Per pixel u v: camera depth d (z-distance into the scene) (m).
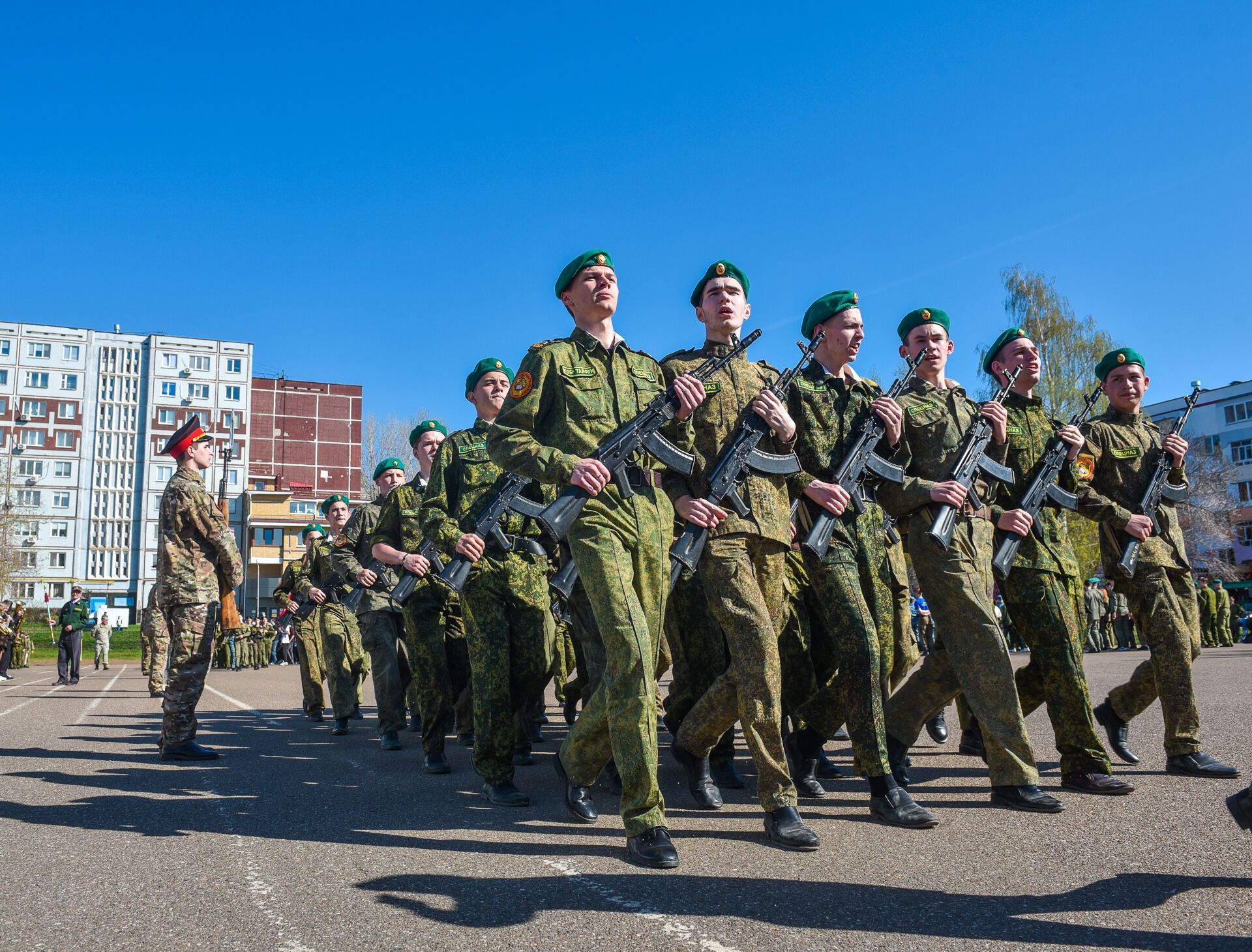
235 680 20.17
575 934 2.75
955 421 4.98
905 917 2.86
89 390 89.88
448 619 6.61
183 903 3.09
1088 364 36.28
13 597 69.94
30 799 4.94
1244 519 59.78
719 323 4.96
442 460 6.17
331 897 3.13
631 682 3.65
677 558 3.82
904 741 5.00
